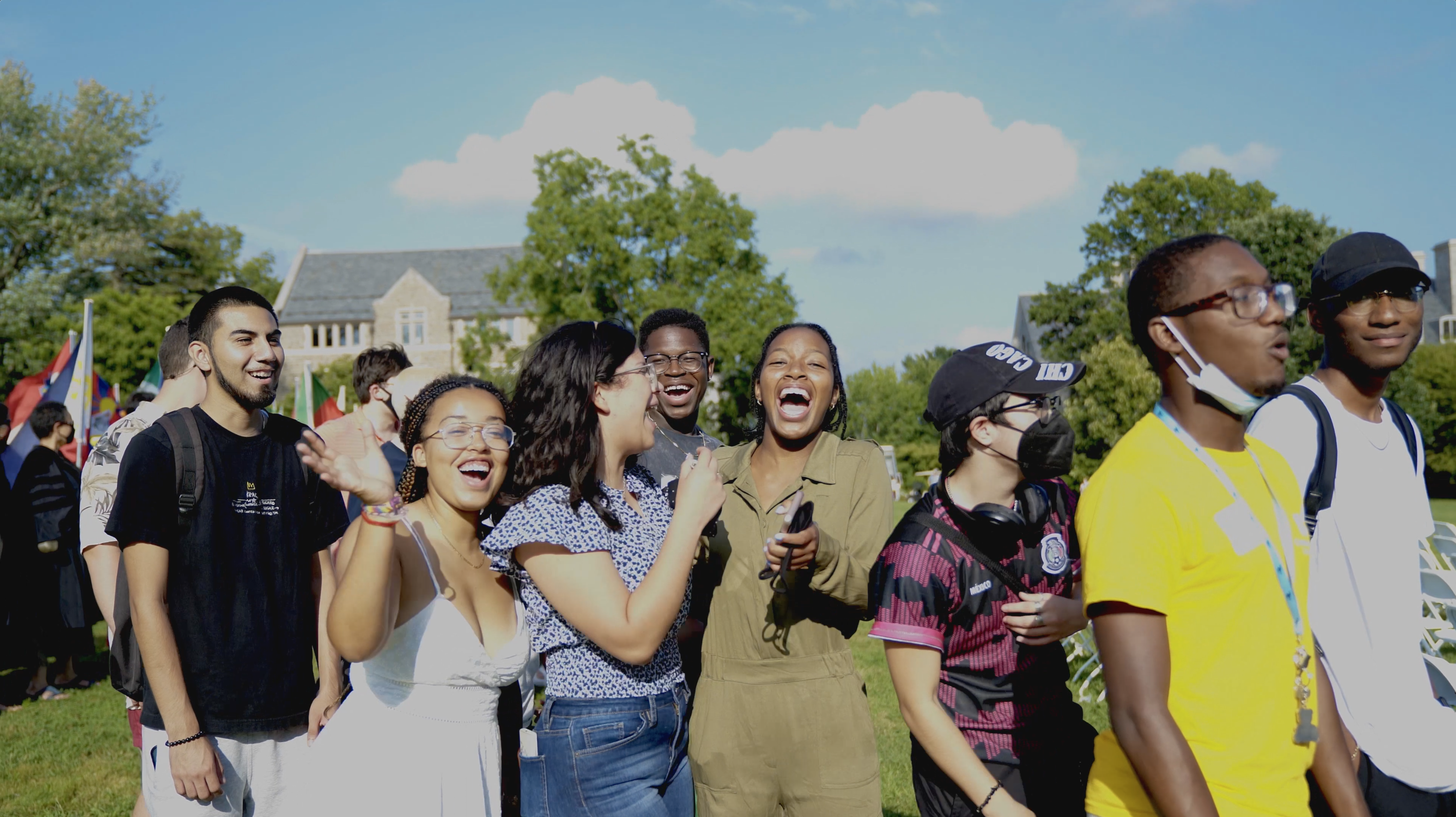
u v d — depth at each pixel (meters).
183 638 2.93
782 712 2.80
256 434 3.20
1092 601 1.83
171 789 2.90
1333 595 2.65
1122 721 1.79
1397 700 2.58
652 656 2.37
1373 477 2.71
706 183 31.59
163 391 3.73
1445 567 5.30
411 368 4.84
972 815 2.32
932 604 2.29
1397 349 2.71
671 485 2.93
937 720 2.25
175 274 41.72
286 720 3.08
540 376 2.52
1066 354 35.78
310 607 3.22
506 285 31.83
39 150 34.44
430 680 2.44
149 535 2.85
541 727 2.58
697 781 2.91
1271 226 29.45
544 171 31.52
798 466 3.02
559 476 2.51
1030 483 2.45
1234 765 1.80
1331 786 1.98
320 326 58.66
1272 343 1.80
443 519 2.54
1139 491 1.83
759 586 2.84
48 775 5.40
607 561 2.41
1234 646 1.82
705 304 30.25
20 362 33.28
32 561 7.28
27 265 35.91
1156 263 1.91
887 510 3.01
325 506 3.30
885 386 71.00
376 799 2.38
